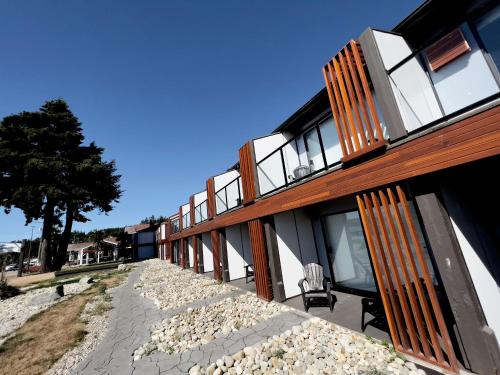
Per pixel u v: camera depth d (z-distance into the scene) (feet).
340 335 13.32
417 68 14.94
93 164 87.61
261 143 25.95
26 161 76.02
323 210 23.58
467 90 13.44
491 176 11.63
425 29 15.81
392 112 11.50
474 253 10.01
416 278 10.21
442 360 9.39
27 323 23.44
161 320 20.21
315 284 18.95
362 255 19.62
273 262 21.48
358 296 19.39
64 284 48.60
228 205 33.40
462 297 9.06
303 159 26.23
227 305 22.20
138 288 36.76
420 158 10.07
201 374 11.53
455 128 9.01
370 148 12.16
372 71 12.66
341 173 14.08
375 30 14.29
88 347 16.46
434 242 9.86
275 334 14.61
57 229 110.93
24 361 15.07
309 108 23.26
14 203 75.31
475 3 13.46
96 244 170.71
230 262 35.22
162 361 13.24
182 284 36.09
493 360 8.31
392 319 11.37
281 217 23.07
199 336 15.84
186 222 56.49
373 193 12.30
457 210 10.41
